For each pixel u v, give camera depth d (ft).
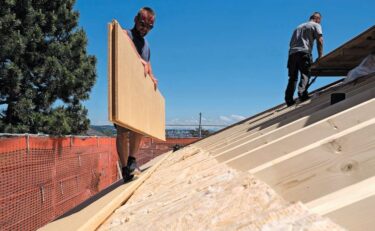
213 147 18.26
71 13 45.50
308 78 25.91
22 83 41.86
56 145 29.53
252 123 25.12
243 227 4.13
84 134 50.24
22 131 40.32
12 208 23.39
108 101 8.54
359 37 18.78
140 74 12.67
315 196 5.14
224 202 5.33
